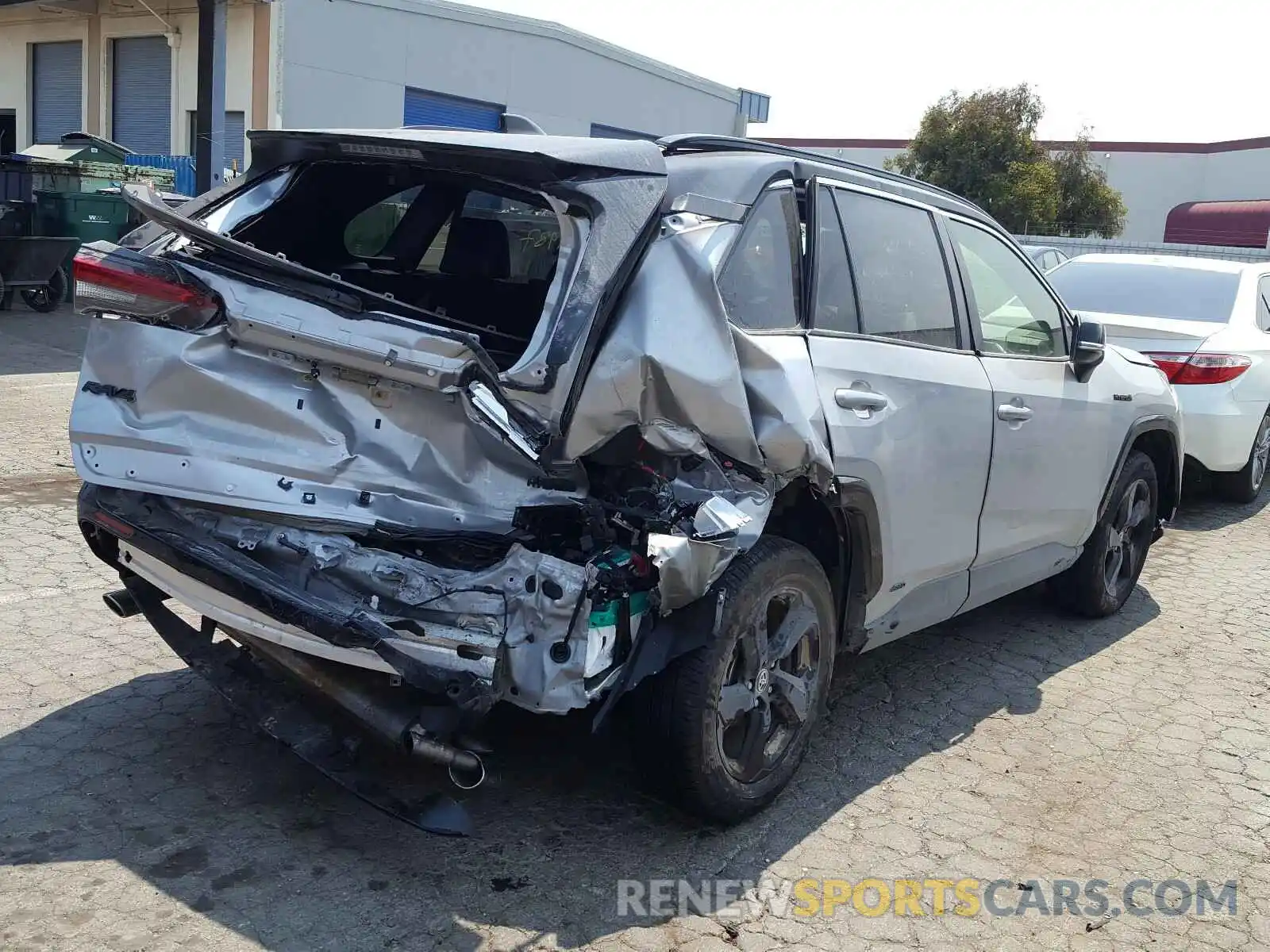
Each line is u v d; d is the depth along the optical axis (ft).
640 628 10.73
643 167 11.18
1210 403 27.22
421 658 9.78
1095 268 31.01
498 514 10.57
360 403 10.46
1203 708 16.51
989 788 13.73
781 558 11.98
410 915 10.36
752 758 12.27
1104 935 10.93
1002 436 15.40
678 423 10.80
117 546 11.97
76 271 10.61
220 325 10.54
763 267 12.22
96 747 12.92
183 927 9.93
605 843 11.80
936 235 15.34
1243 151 156.46
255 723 11.55
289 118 63.41
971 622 19.85
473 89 74.18
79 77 71.97
